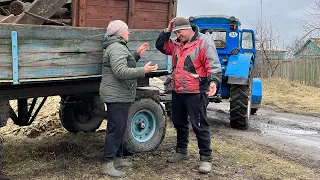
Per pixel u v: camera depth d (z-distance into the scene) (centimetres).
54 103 762
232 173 458
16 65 367
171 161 486
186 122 484
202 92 443
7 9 485
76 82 467
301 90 1542
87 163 473
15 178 416
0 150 402
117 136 429
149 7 519
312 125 860
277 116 978
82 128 623
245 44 882
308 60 1842
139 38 479
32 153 507
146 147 511
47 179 415
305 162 542
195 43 436
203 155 453
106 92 420
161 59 509
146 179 426
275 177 454
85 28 420
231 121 767
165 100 585
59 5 450
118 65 401
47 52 390
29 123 515
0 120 401
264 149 602
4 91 402
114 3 489
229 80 736
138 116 505
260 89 916
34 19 434
